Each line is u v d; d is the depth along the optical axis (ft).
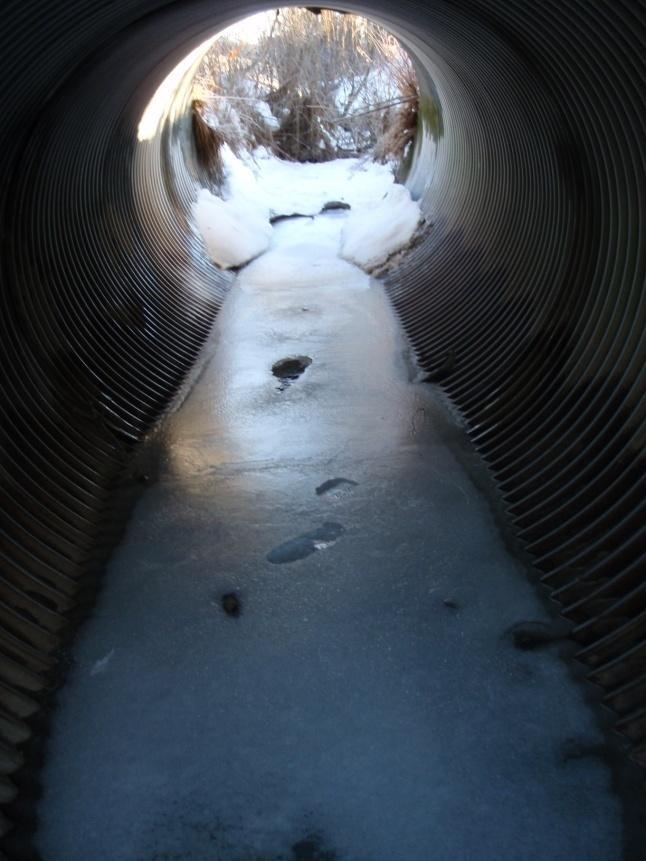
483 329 10.73
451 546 7.24
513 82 9.77
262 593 6.77
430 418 9.56
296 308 13.51
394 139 20.04
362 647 6.14
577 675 5.74
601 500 6.83
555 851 4.59
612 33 6.60
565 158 9.05
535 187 10.26
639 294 7.50
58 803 4.99
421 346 11.55
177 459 8.87
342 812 4.85
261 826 4.79
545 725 5.38
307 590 6.78
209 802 4.95
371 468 8.54
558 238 9.47
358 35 26.09
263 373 11.03
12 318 8.26
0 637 5.89
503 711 5.50
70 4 6.15
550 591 6.56
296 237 18.08
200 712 5.61
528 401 8.87
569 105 8.44
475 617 6.38
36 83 7.34
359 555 7.19
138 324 11.13
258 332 12.51
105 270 11.01
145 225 13.09
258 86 25.40
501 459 8.39
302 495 8.12
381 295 13.96
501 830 4.72
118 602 6.70
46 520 7.20
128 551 7.34
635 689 5.40
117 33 8.07
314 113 25.38
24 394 8.07
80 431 8.56
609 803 4.84
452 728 5.39
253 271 15.67
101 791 5.06
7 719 5.39
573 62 7.74
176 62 12.27
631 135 7.29
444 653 6.04
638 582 6.04
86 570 7.05
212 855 4.65
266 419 9.73
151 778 5.13
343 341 12.03
